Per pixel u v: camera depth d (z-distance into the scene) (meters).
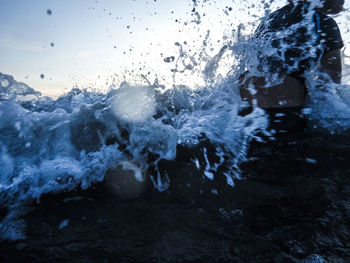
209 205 0.72
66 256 0.53
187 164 1.04
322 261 0.47
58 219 0.68
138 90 1.64
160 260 0.51
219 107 1.48
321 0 1.47
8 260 0.52
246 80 1.46
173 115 1.45
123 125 1.28
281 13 1.46
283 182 0.84
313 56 1.37
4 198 0.79
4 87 2.13
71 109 1.71
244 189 0.81
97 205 0.75
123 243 0.57
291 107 1.34
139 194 0.82
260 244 0.53
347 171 0.89
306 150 1.10
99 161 1.06
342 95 1.41
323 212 0.64
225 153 1.13
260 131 1.26
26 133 1.13
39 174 0.94
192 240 0.56
